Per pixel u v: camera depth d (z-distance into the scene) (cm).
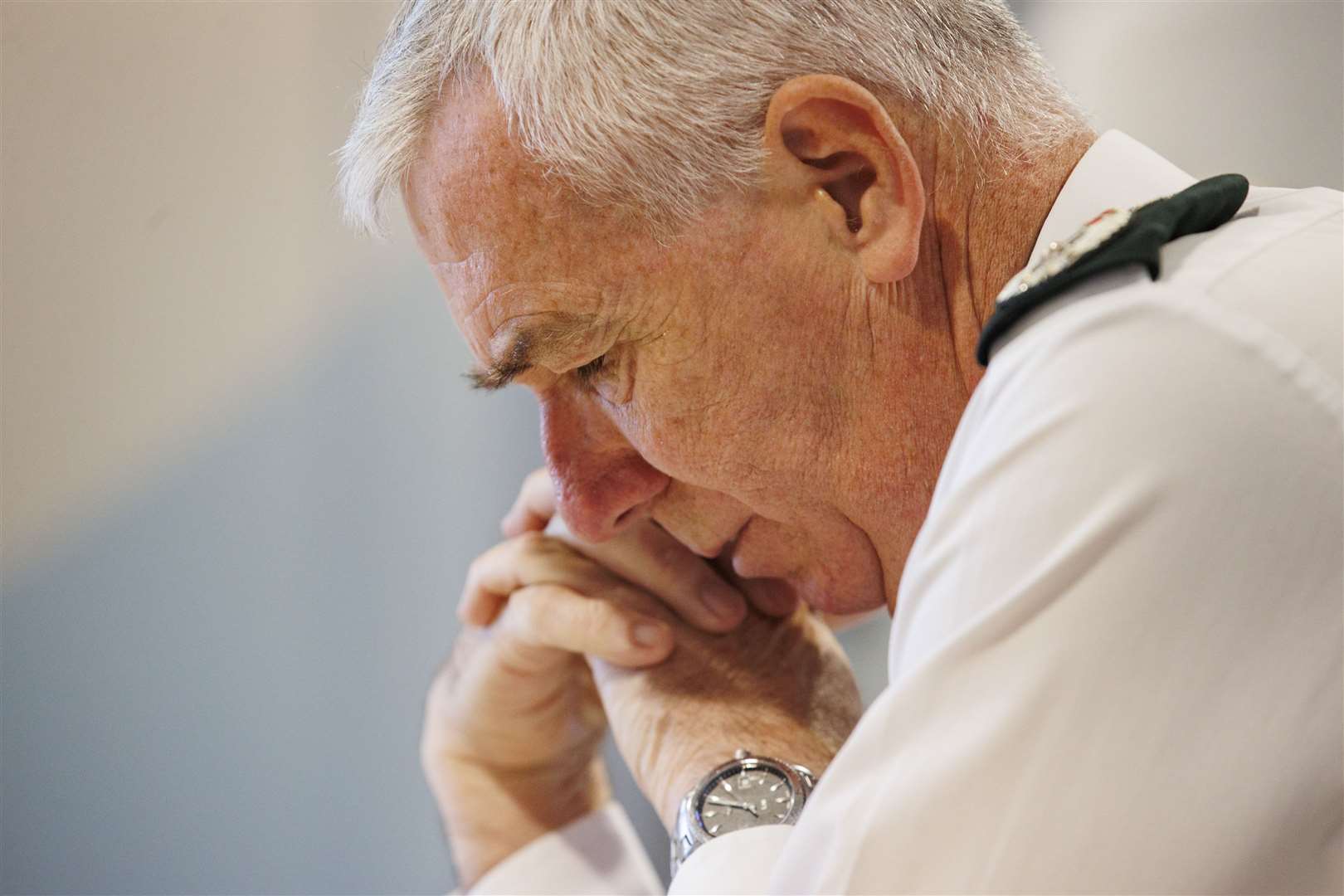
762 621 414
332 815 670
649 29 260
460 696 475
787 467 296
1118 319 210
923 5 277
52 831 620
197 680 640
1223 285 212
